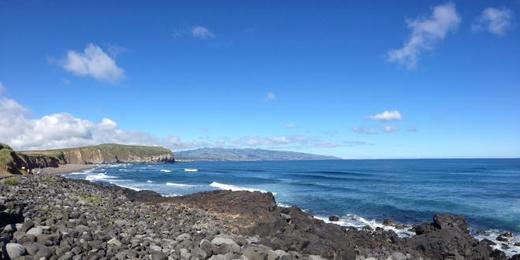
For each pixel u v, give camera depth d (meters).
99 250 11.27
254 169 148.62
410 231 29.34
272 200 31.11
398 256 18.50
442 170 121.94
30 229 12.12
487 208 41.06
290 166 185.50
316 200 46.25
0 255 9.41
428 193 54.62
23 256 9.66
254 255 12.91
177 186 64.81
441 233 22.30
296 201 45.31
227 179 85.56
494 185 67.94
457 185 68.00
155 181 77.12
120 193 37.22
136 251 11.77
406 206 42.12
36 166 115.88
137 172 121.25
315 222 25.53
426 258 20.80
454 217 26.84
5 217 12.82
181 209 26.70
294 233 19.55
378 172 113.88
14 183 27.34
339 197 49.22
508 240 26.59
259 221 22.48
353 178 87.31
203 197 33.41
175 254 12.30
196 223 21.27
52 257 10.01
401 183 72.31
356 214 37.09
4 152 55.72
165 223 19.41
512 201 46.66
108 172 119.81
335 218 33.56
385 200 46.69
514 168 132.12
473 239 22.73
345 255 16.75
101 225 15.59
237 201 29.95
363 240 22.95
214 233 17.58
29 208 16.06
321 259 15.12
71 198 23.45
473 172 109.25
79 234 12.64
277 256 13.27
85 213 18.19
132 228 16.17
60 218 15.26
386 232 26.39
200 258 12.03
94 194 29.44
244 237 17.34
